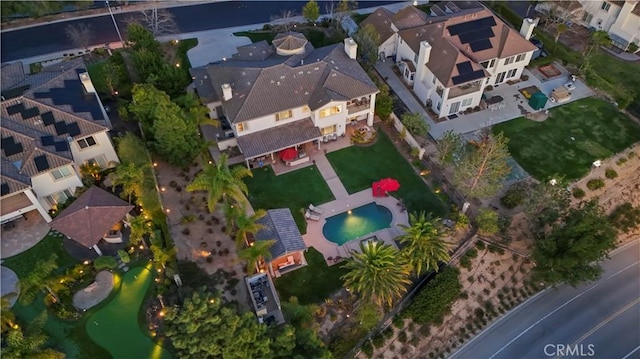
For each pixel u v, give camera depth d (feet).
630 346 151.74
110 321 138.10
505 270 163.94
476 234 164.66
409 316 150.00
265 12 270.67
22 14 259.60
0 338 131.13
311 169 185.06
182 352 120.67
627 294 164.45
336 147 192.85
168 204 164.96
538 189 157.79
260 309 139.13
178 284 141.90
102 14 264.93
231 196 151.53
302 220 169.37
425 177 181.78
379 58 232.32
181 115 169.99
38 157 152.76
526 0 272.51
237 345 118.83
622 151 189.06
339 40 238.07
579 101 208.95
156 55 203.10
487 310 158.61
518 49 206.90
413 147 188.96
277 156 190.08
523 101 209.77
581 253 143.95
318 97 180.04
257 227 142.41
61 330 136.15
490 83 216.54
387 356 146.00
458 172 164.96
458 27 209.26
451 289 153.38
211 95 194.39
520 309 160.76
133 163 158.92
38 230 159.33
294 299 139.13
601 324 156.97
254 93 178.50
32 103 163.73
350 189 178.70
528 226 168.25
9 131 156.25
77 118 164.04
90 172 170.81
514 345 152.56
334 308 146.72
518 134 195.21
